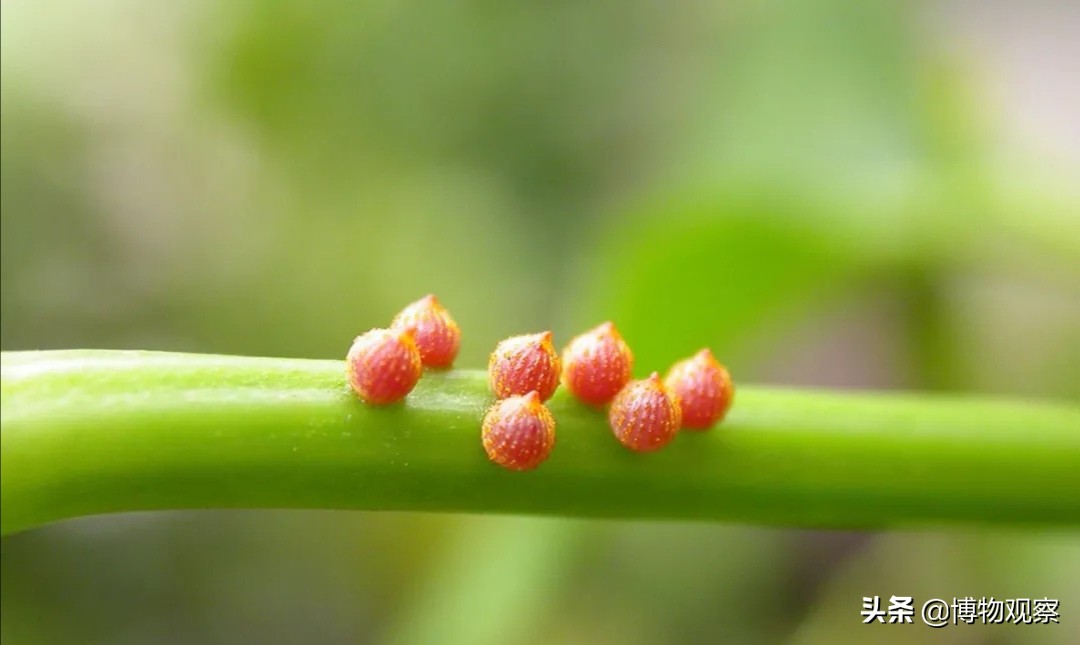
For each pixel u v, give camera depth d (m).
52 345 0.09
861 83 0.07
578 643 0.07
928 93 0.06
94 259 0.09
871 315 0.08
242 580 0.08
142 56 0.09
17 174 0.09
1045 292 0.06
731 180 0.06
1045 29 0.08
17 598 0.08
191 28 0.09
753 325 0.06
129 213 0.09
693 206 0.06
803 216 0.06
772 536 0.08
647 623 0.07
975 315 0.06
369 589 0.09
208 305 0.09
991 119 0.07
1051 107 0.08
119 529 0.08
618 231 0.06
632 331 0.06
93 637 0.08
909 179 0.06
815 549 0.08
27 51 0.09
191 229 0.09
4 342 0.08
